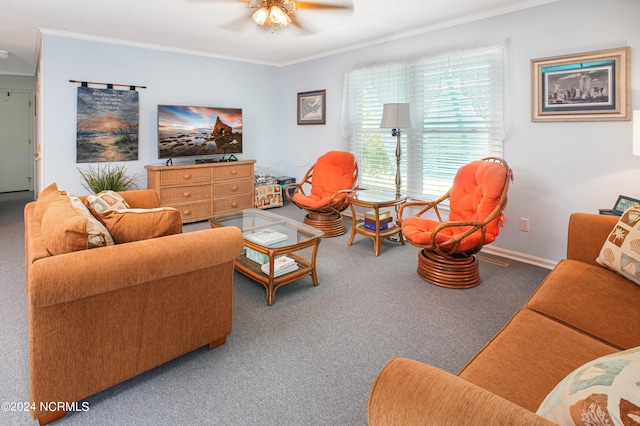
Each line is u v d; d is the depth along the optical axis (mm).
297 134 5969
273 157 6254
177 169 4680
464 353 2020
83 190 4449
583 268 1869
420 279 3066
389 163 4652
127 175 4746
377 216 3650
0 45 4641
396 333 2229
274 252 2553
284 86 6094
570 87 3076
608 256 1796
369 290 2852
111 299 1570
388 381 779
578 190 3131
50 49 4078
